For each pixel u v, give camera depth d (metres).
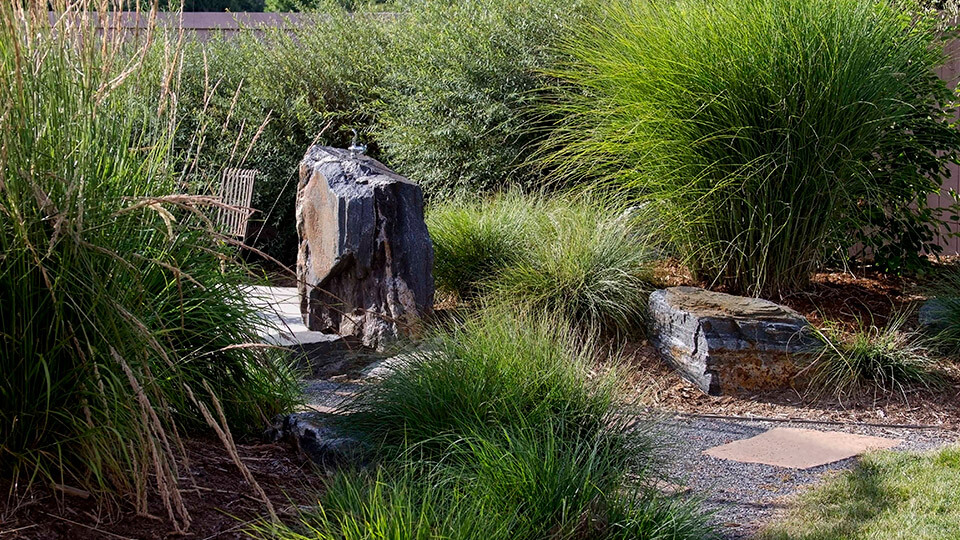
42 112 3.08
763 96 6.93
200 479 3.63
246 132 12.54
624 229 7.50
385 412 4.26
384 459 3.91
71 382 3.16
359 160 7.43
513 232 7.95
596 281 7.06
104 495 3.21
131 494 3.23
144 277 3.48
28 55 3.07
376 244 6.79
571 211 7.92
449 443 3.91
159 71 3.99
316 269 7.29
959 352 6.65
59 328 3.12
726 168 7.15
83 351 3.12
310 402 5.52
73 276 3.04
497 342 4.55
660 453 4.70
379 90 11.99
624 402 4.48
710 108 7.02
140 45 3.77
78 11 3.27
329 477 3.82
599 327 6.78
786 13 6.94
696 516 3.54
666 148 7.21
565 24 10.16
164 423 3.62
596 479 3.56
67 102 3.12
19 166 2.96
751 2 7.08
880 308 7.41
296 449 4.19
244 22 14.92
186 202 2.79
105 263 3.19
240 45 13.84
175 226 3.72
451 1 11.97
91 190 3.15
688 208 7.36
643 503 3.45
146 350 3.18
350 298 7.04
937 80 8.08
